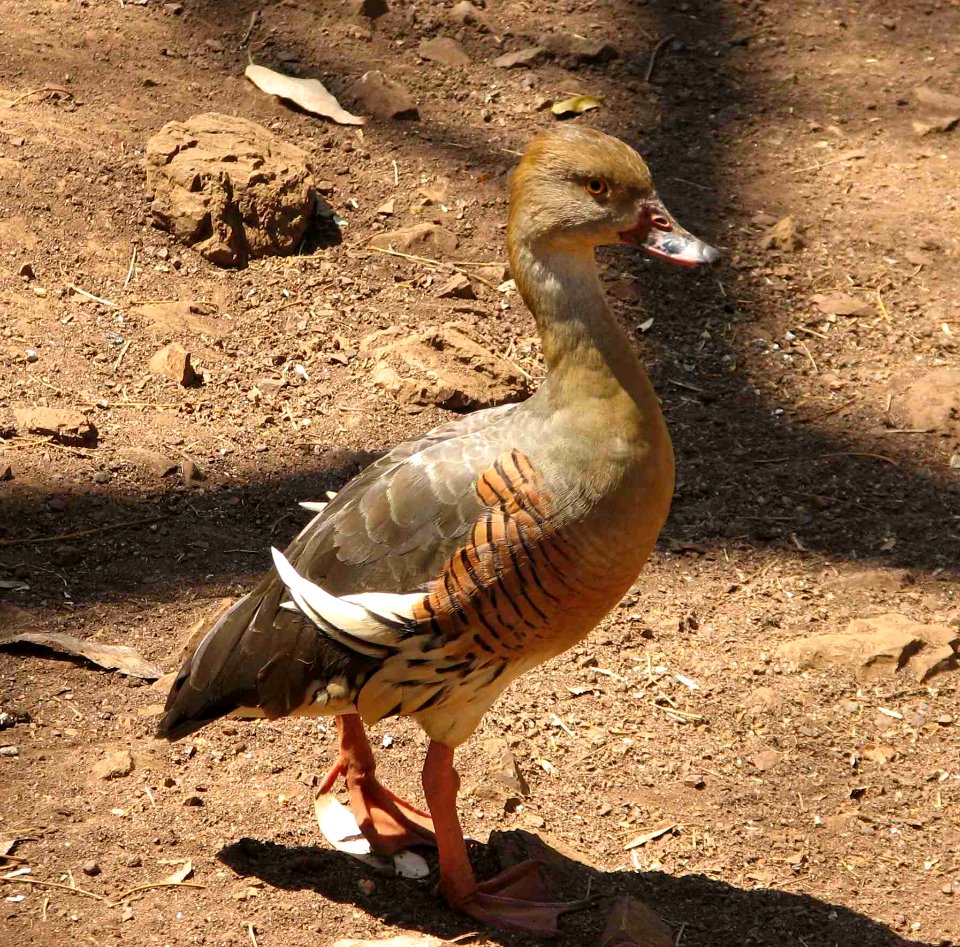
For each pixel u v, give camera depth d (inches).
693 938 307.9
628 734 378.0
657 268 592.7
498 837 329.4
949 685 402.3
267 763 352.8
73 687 369.1
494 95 685.3
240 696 309.1
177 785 339.9
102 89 625.9
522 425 299.3
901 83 714.2
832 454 502.9
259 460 468.1
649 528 296.8
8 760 340.2
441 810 306.0
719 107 693.9
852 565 450.0
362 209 600.4
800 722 386.0
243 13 706.8
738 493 482.3
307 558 308.5
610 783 360.2
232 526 438.9
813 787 364.5
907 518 472.7
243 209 562.3
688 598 432.1
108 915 294.7
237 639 310.5
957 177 649.6
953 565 451.5
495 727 375.2
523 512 286.5
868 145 669.3
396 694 298.2
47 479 442.9
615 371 293.3
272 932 294.4
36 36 653.9
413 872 321.4
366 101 657.0
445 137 650.8
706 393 530.9
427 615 287.1
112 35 666.2
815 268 594.9
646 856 335.9
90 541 424.2
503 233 599.2
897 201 633.0
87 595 404.2
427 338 518.9
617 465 288.8
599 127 669.3
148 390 490.6
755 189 637.9
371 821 331.6
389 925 301.6
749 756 373.1
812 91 707.4
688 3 771.4
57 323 507.5
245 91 650.2
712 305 574.9
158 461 457.4
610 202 299.6
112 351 502.0
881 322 568.1
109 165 576.4
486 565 286.4
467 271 575.8
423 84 683.4
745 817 352.8
